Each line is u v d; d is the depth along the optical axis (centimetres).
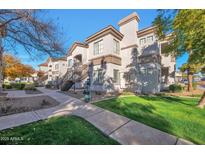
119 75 1638
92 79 1639
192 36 618
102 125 457
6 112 596
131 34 1642
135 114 591
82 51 1912
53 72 3288
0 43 654
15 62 2792
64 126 430
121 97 1080
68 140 344
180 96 1238
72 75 2086
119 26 1789
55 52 650
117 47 1642
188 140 366
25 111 625
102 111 634
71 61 2209
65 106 738
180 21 601
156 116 571
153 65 1454
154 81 1438
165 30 738
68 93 1380
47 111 629
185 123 495
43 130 397
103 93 1366
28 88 2108
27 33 589
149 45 1514
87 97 891
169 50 857
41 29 581
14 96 1159
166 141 354
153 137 374
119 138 365
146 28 1534
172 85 1686
